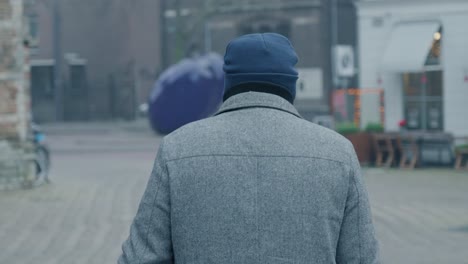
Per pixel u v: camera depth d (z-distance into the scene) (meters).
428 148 21.47
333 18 39.03
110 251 9.45
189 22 42.31
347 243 2.69
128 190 15.55
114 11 50.47
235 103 2.78
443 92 22.20
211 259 2.60
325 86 38.75
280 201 2.61
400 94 22.86
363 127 23.17
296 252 2.59
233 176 2.63
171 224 2.69
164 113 33.19
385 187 16.62
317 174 2.64
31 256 9.17
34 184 15.88
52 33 49.50
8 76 15.66
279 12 39.88
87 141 32.25
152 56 50.00
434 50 22.36
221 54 40.91
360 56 23.33
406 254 9.34
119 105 49.34
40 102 49.38
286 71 2.79
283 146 2.67
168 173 2.69
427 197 14.85
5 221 11.73
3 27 15.60
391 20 22.92
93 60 49.91
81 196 14.56
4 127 15.65
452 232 10.88
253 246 2.58
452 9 22.06
